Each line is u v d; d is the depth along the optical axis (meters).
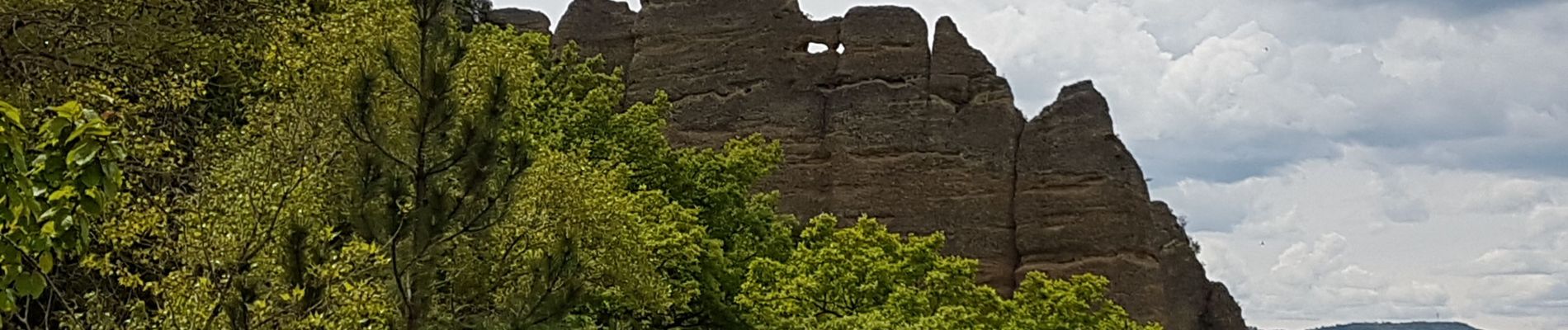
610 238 20.83
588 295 18.45
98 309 15.55
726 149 38.16
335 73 16.44
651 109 35.06
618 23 72.06
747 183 36.59
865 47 68.88
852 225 64.69
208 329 14.10
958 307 30.78
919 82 68.00
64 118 8.79
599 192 20.55
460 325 17.56
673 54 69.69
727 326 30.97
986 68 68.69
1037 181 64.81
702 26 70.00
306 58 17.20
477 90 16.91
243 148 17.17
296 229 14.60
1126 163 64.88
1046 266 62.91
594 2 72.81
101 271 15.12
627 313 26.17
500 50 17.50
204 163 17.55
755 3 70.12
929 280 33.84
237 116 20.53
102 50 20.12
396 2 17.59
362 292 14.47
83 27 20.02
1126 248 62.53
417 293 16.77
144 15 20.81
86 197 8.90
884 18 69.69
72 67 19.41
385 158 16.36
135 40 20.48
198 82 18.25
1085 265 62.44
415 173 16.56
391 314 16.30
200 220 14.79
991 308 33.66
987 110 66.75
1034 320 32.72
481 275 18.66
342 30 17.11
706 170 35.75
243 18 22.42
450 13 17.52
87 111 8.73
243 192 15.25
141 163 17.97
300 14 21.38
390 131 16.53
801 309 32.94
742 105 67.88
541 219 18.92
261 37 21.84
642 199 28.86
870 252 34.97
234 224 14.77
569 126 32.84
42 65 19.89
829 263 34.00
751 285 31.73
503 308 17.80
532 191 18.81
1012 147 65.81
